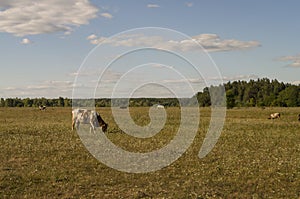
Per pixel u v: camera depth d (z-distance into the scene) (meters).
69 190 11.59
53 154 17.23
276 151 18.64
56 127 30.27
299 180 12.82
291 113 58.12
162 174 13.80
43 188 11.70
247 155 17.50
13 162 15.43
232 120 39.91
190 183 12.44
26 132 25.84
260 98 130.75
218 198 10.78
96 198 10.80
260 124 34.62
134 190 11.63
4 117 45.50
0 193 11.15
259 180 12.77
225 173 13.82
